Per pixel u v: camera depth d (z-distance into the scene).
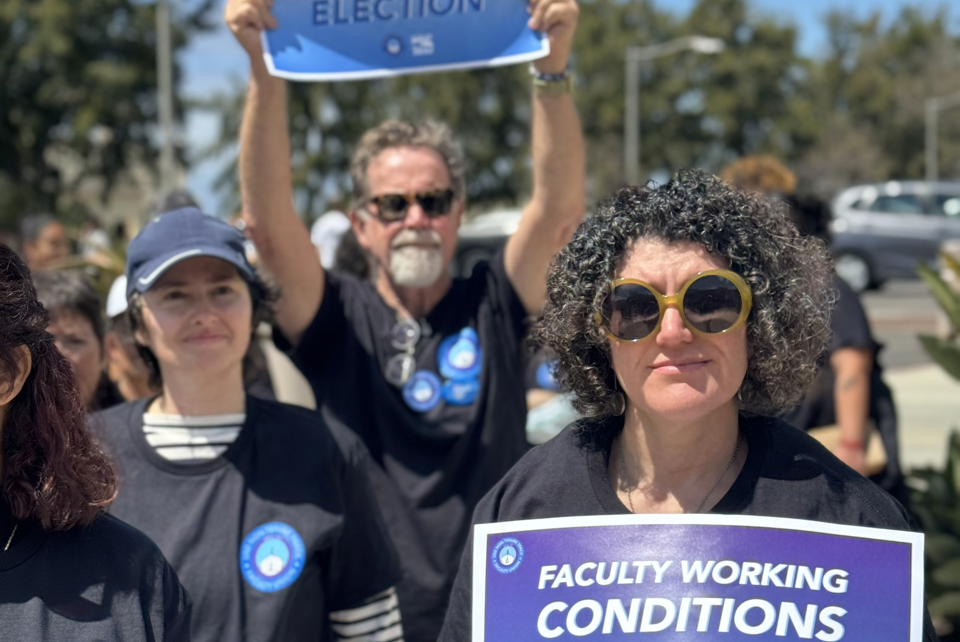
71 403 1.74
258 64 3.07
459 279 3.41
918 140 61.09
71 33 30.88
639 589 1.70
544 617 1.72
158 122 32.66
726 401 1.75
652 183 1.88
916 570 1.65
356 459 2.60
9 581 1.64
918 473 4.87
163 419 2.52
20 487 1.67
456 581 1.89
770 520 1.70
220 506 2.43
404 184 3.22
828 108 59.72
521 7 3.03
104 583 1.68
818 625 1.65
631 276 1.74
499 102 39.56
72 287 3.22
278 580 2.38
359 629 2.52
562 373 1.90
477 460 3.12
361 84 34.38
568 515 1.82
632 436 1.85
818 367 1.87
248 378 3.38
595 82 49.41
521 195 41.94
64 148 33.00
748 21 52.41
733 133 51.66
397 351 3.21
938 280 4.90
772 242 1.76
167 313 2.51
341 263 4.95
